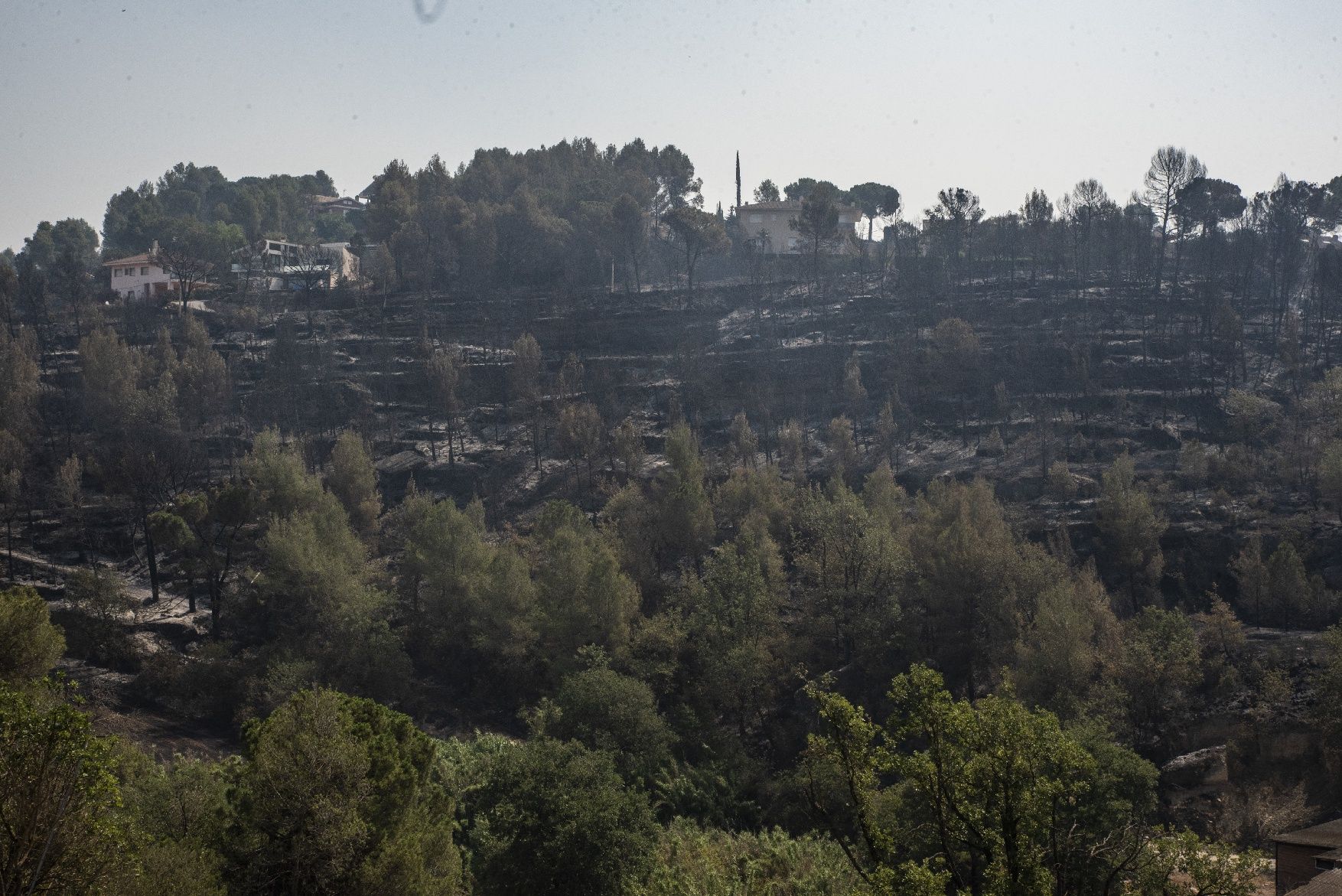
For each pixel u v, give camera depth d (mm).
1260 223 155375
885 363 138625
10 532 107688
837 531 87125
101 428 125875
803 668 80375
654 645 78562
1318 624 84875
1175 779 68250
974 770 30062
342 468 108812
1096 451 116625
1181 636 73812
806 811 63812
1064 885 35625
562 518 95250
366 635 82688
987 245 162875
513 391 141000
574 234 179000
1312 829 52125
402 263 172750
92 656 85812
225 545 99625
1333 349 134500
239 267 186750
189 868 32031
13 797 23594
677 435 102125
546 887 48094
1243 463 106938
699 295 163750
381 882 36750
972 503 90625
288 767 36562
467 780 60375
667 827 62062
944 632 81938
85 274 175750
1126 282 149000
